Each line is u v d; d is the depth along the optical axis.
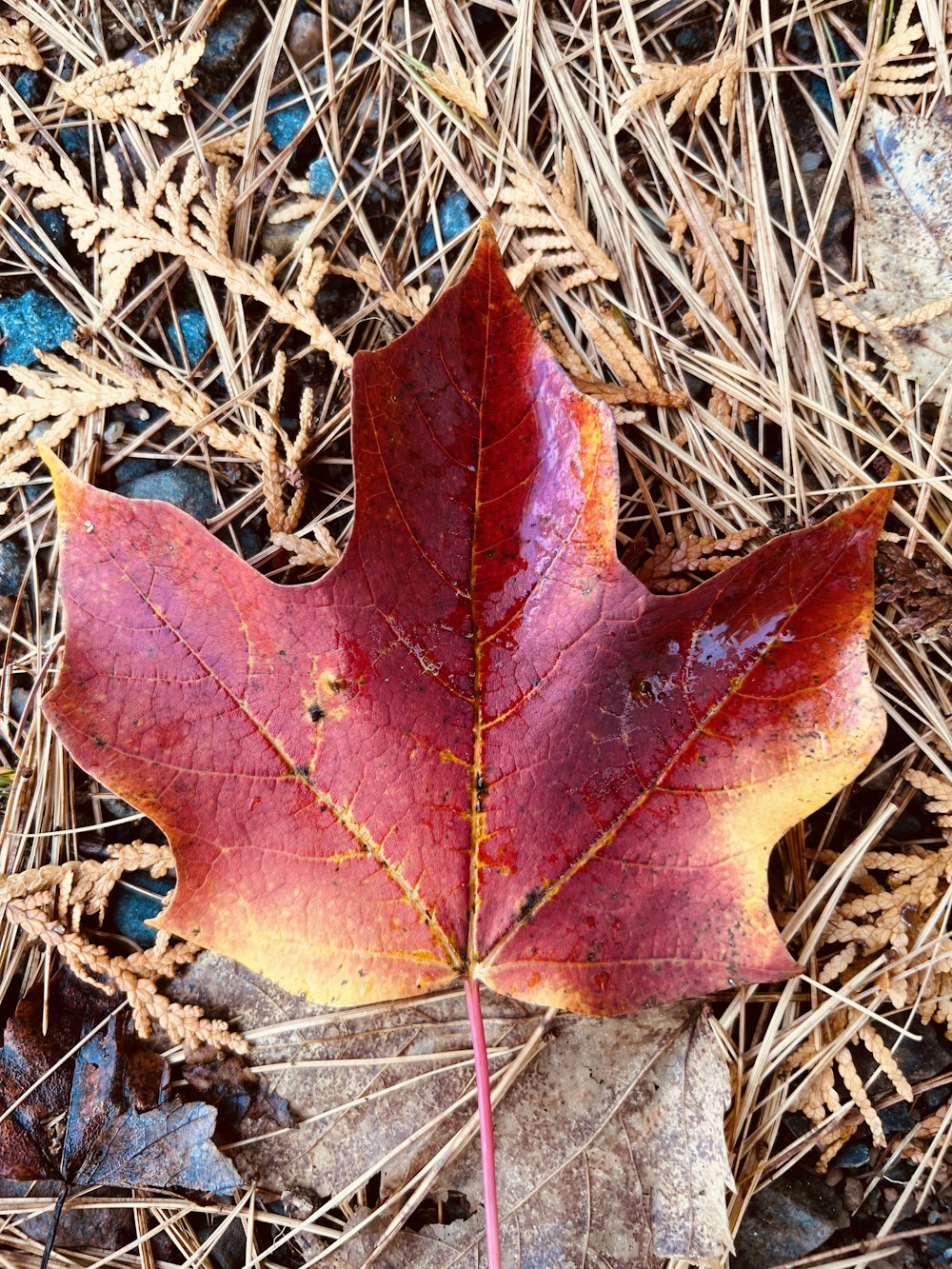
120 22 0.24
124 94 0.24
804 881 0.23
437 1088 0.22
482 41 0.24
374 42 0.24
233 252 0.24
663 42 0.24
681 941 0.20
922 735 0.23
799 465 0.24
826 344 0.24
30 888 0.23
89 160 0.24
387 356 0.19
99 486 0.24
